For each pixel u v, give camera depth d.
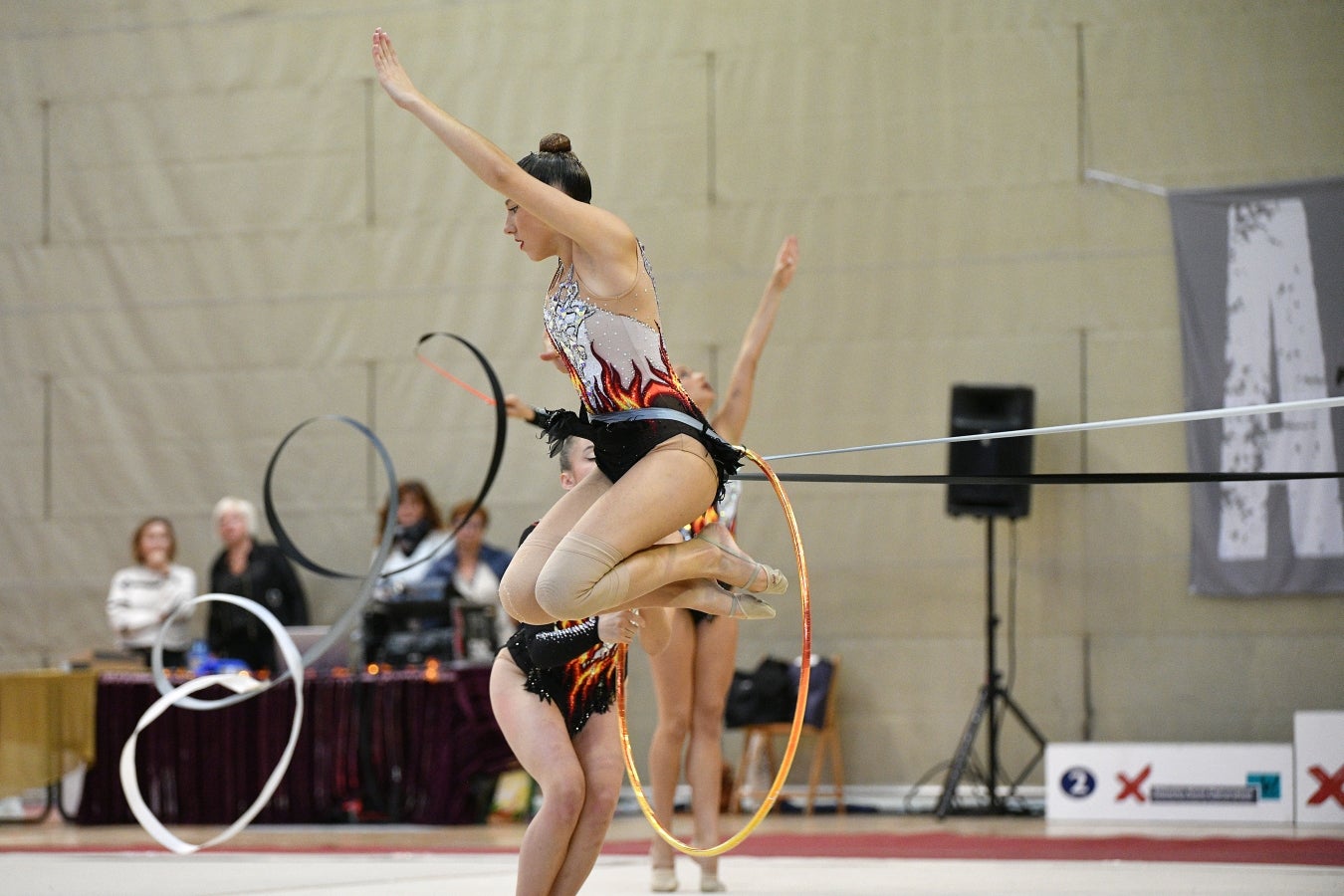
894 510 36.44
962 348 36.47
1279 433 34.56
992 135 36.69
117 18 41.09
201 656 33.94
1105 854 23.58
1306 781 30.89
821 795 35.53
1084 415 35.72
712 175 37.84
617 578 11.84
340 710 32.12
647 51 38.44
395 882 19.98
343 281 39.59
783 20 37.84
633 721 36.34
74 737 32.78
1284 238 34.81
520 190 11.69
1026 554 35.78
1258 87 35.56
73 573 40.06
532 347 38.59
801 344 37.19
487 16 39.38
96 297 40.62
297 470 39.28
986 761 35.34
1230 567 34.66
